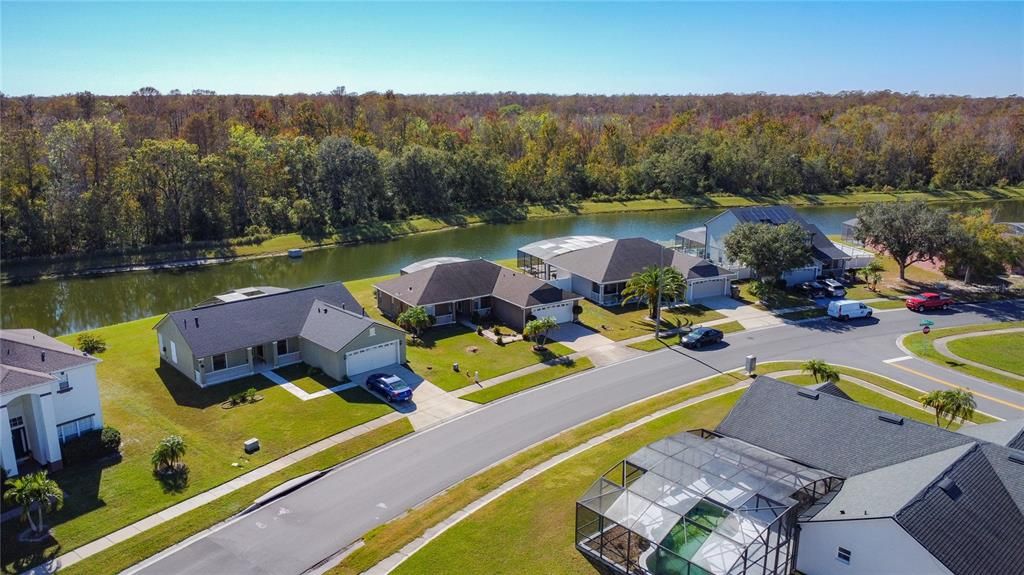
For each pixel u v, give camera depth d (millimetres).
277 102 179750
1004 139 154750
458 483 31156
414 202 120188
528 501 29297
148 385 42219
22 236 82875
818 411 29719
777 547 22453
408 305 53500
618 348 49781
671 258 64875
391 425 37094
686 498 24594
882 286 67062
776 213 72875
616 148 152250
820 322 55906
